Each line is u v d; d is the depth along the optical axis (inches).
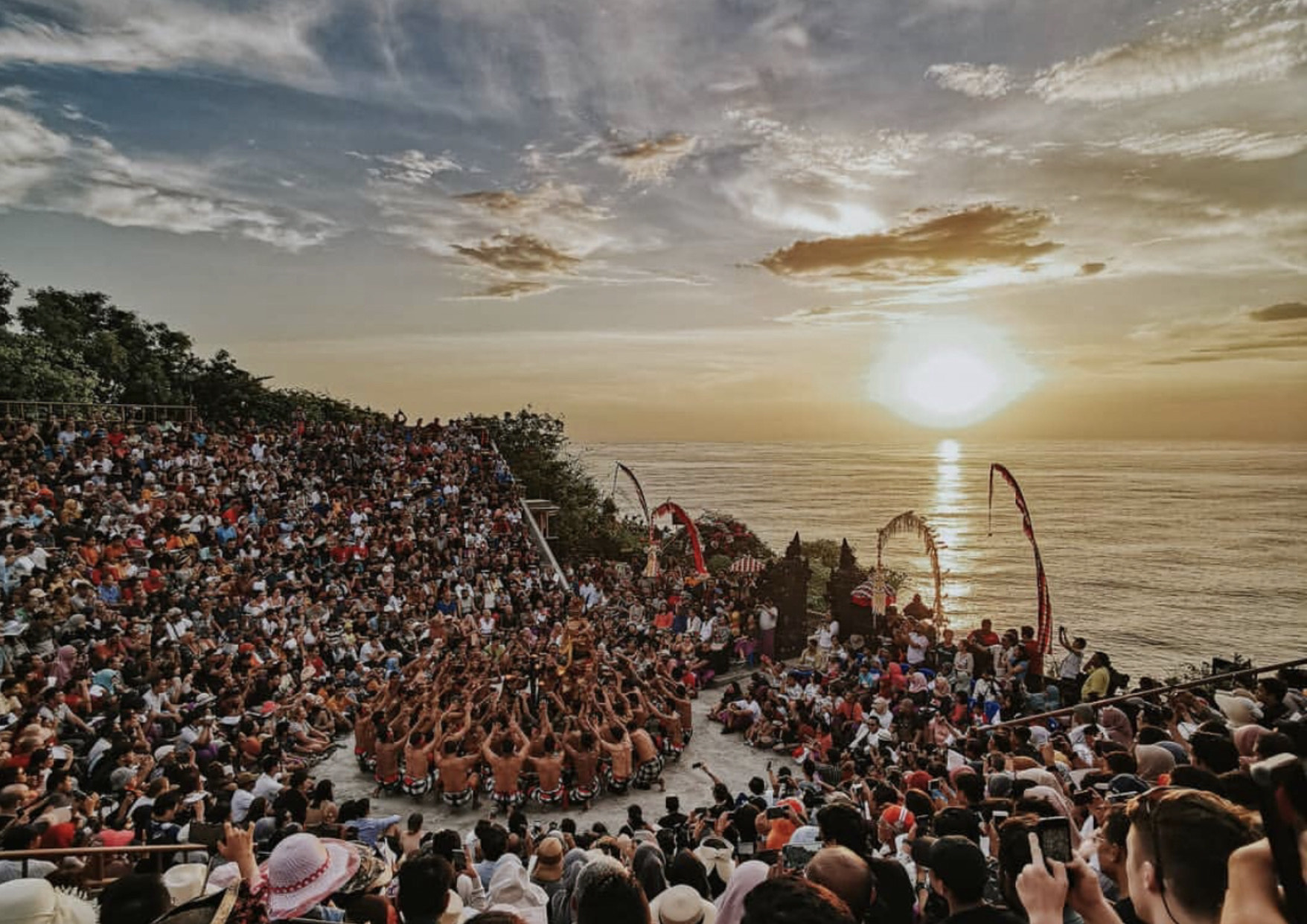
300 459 1497.3
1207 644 2573.8
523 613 1091.9
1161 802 106.3
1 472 949.2
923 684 737.0
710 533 2162.9
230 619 848.3
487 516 1457.9
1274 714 393.4
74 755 517.3
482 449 1809.8
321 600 978.1
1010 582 3799.2
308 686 804.0
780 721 797.9
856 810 222.4
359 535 1201.4
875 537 5241.1
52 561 787.4
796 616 1083.3
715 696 972.6
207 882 248.2
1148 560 4483.3
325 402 2415.1
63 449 1115.3
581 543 2090.3
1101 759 417.7
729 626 1087.0
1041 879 116.2
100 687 614.9
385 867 236.2
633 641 1042.7
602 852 326.0
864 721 695.1
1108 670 653.3
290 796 419.2
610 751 670.5
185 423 1565.0
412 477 1513.3
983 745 530.6
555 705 770.2
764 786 528.1
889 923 189.9
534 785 642.2
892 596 981.2
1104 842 154.7
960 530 5679.1
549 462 2440.9
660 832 416.2
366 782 684.7
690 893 222.2
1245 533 5575.8
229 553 1016.2
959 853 143.9
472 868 349.1
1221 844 97.9
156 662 658.2
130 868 321.1
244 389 2277.3
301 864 206.2
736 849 408.5
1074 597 3400.6
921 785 443.5
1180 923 97.6
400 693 740.0
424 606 1058.7
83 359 1909.4
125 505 985.5
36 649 631.8
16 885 154.6
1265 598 3393.2
